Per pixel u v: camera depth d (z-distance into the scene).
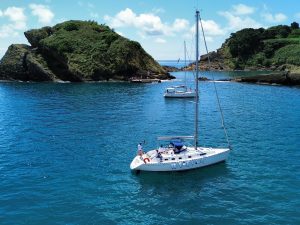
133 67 154.88
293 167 39.09
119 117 68.19
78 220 27.78
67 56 144.75
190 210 29.47
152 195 32.34
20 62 145.25
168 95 96.81
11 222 27.52
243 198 31.56
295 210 29.17
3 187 34.12
